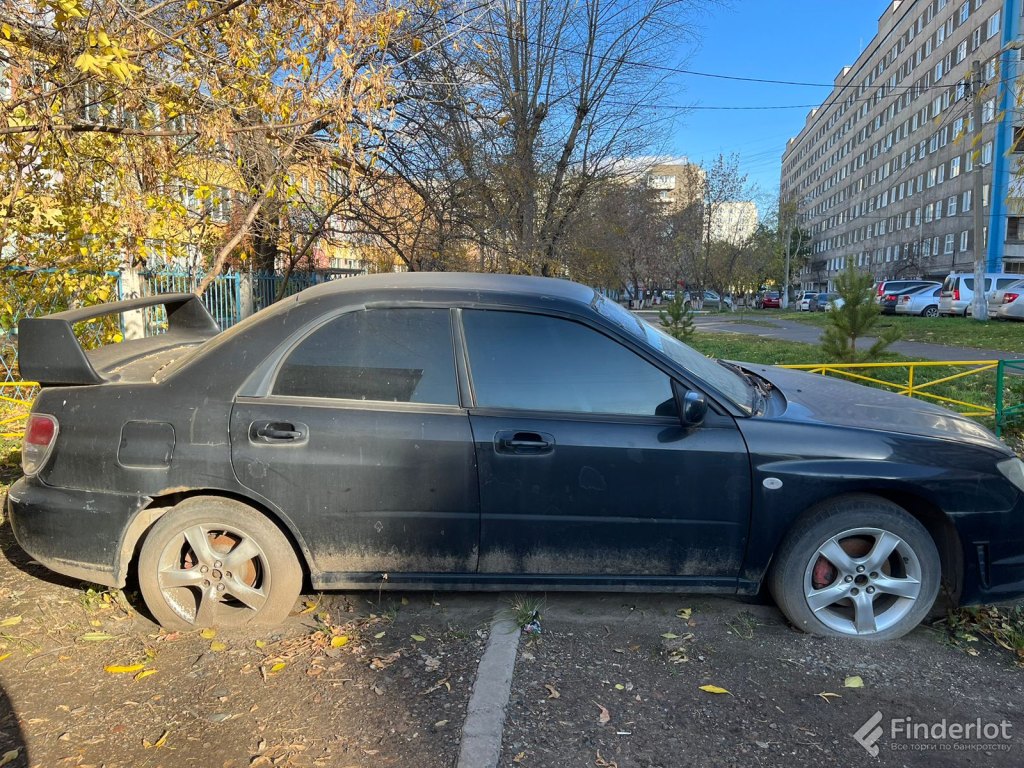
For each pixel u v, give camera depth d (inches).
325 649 116.7
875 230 3026.6
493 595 136.9
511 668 109.7
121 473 117.7
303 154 265.9
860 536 120.6
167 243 280.1
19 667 111.1
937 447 119.9
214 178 283.9
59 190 255.0
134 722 97.7
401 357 120.8
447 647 118.0
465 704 101.7
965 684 109.5
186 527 119.4
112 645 118.0
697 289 2174.0
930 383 272.2
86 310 133.6
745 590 122.0
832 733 96.8
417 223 466.3
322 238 492.1
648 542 119.6
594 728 96.8
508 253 488.4
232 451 116.6
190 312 166.6
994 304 985.5
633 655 116.0
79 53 185.9
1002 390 257.8
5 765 88.8
